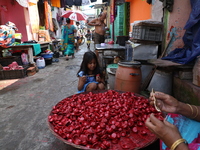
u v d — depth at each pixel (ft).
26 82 14.71
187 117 4.19
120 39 17.92
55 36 35.86
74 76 16.20
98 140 4.81
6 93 12.05
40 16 27.50
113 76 10.72
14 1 23.17
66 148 6.15
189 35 8.73
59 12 40.78
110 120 5.54
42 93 11.85
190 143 3.53
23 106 9.78
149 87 9.76
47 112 8.97
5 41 16.01
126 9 23.54
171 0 9.69
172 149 2.75
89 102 6.75
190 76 8.35
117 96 7.27
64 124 5.39
